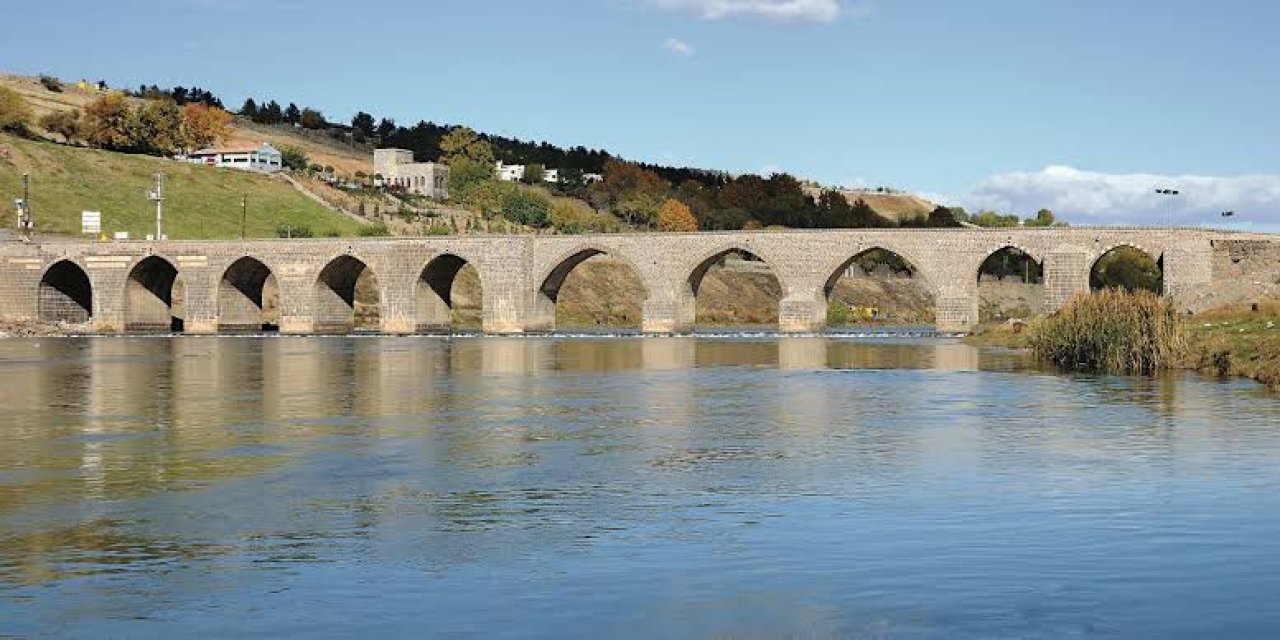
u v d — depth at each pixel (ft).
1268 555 96.17
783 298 496.64
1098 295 301.22
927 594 85.66
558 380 270.26
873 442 164.04
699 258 506.07
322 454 154.51
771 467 143.02
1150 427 174.81
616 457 151.94
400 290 531.50
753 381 266.16
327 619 81.00
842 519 111.34
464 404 216.74
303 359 346.95
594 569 93.50
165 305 579.89
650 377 278.87
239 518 113.91
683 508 117.70
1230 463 141.79
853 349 391.04
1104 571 91.45
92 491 128.06
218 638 77.51
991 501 119.44
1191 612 81.10
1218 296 368.07
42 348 409.90
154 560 97.35
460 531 107.76
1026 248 455.63
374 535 106.32
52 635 78.38
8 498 123.95
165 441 166.50
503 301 524.11
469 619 80.79
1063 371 280.92
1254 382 240.12
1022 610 81.66
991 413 196.75
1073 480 131.23
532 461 148.77
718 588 87.71
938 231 472.44
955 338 455.22
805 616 80.84
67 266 579.48
